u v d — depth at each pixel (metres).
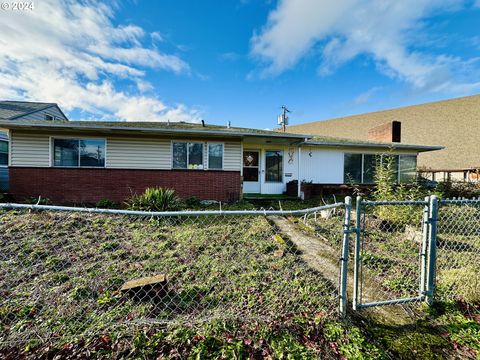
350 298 2.46
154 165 8.77
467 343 1.91
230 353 1.75
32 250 3.58
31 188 7.95
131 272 3.02
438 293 2.51
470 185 11.75
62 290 2.54
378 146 11.33
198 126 11.20
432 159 19.55
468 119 20.53
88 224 4.95
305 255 3.70
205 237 4.39
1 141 10.76
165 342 1.83
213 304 2.37
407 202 2.37
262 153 11.02
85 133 8.29
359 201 2.26
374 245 4.20
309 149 11.38
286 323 2.05
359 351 1.79
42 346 1.81
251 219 5.90
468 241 4.34
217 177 8.93
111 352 1.75
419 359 1.77
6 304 2.28
